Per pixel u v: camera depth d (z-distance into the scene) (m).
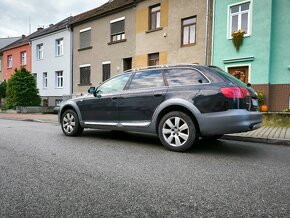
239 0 13.57
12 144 6.06
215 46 14.51
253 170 4.04
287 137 6.82
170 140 5.41
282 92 12.41
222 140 7.02
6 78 34.06
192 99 5.17
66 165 4.23
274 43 12.58
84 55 22.95
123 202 2.80
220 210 2.62
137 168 4.09
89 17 21.84
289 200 2.88
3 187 3.23
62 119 7.51
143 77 6.10
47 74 26.89
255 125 5.17
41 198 2.90
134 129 6.00
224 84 5.01
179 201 2.84
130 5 18.89
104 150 5.44
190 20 15.93
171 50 16.64
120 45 19.83
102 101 6.57
